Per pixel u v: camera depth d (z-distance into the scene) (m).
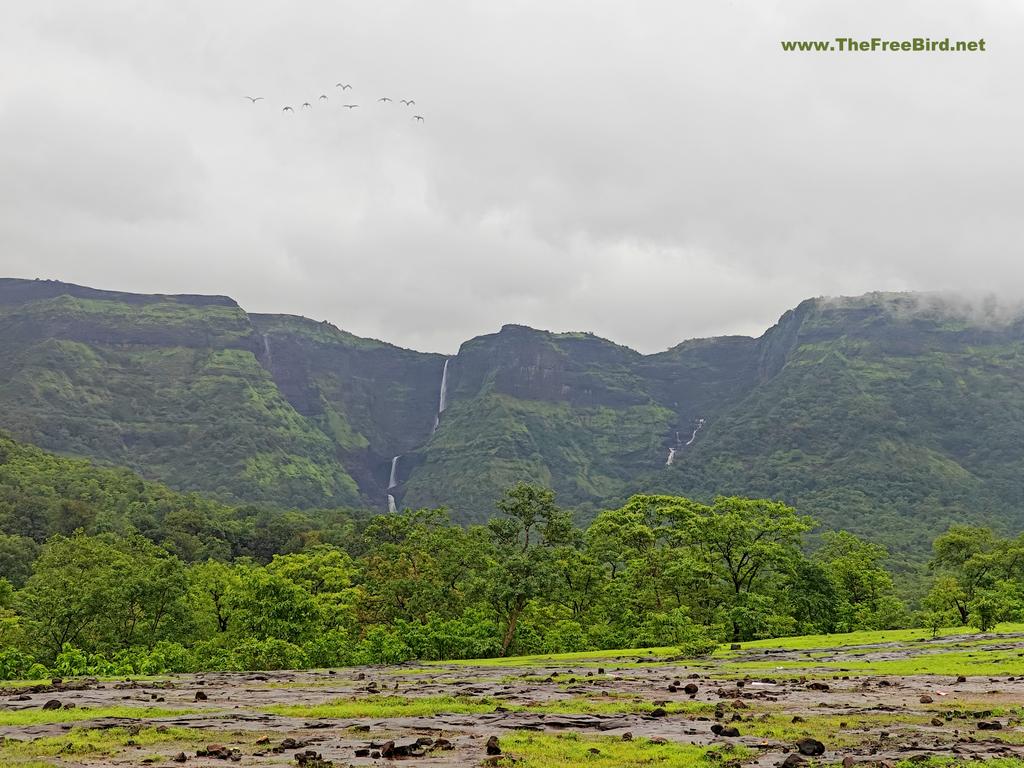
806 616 78.56
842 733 20.77
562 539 78.44
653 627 64.75
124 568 68.25
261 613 59.91
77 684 35.00
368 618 73.00
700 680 34.78
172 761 17.61
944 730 20.95
